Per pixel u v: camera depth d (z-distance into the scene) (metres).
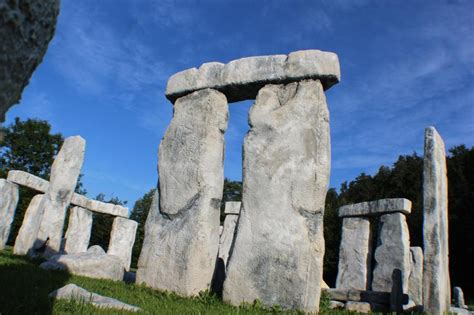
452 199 24.66
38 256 10.80
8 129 36.06
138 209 35.84
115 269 7.79
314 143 6.34
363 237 12.66
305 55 6.75
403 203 11.91
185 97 7.79
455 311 8.84
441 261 7.65
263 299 5.86
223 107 7.45
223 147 7.41
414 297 13.03
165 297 5.89
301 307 5.66
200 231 6.64
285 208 6.20
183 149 7.34
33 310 3.38
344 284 12.50
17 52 1.66
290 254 5.95
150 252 7.07
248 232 6.31
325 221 27.67
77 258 7.54
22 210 25.41
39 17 1.73
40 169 36.44
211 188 6.95
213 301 5.99
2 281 4.59
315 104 6.49
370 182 32.16
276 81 6.93
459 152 29.16
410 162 29.89
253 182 6.53
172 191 7.23
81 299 4.02
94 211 16.25
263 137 6.66
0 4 1.54
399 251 11.69
